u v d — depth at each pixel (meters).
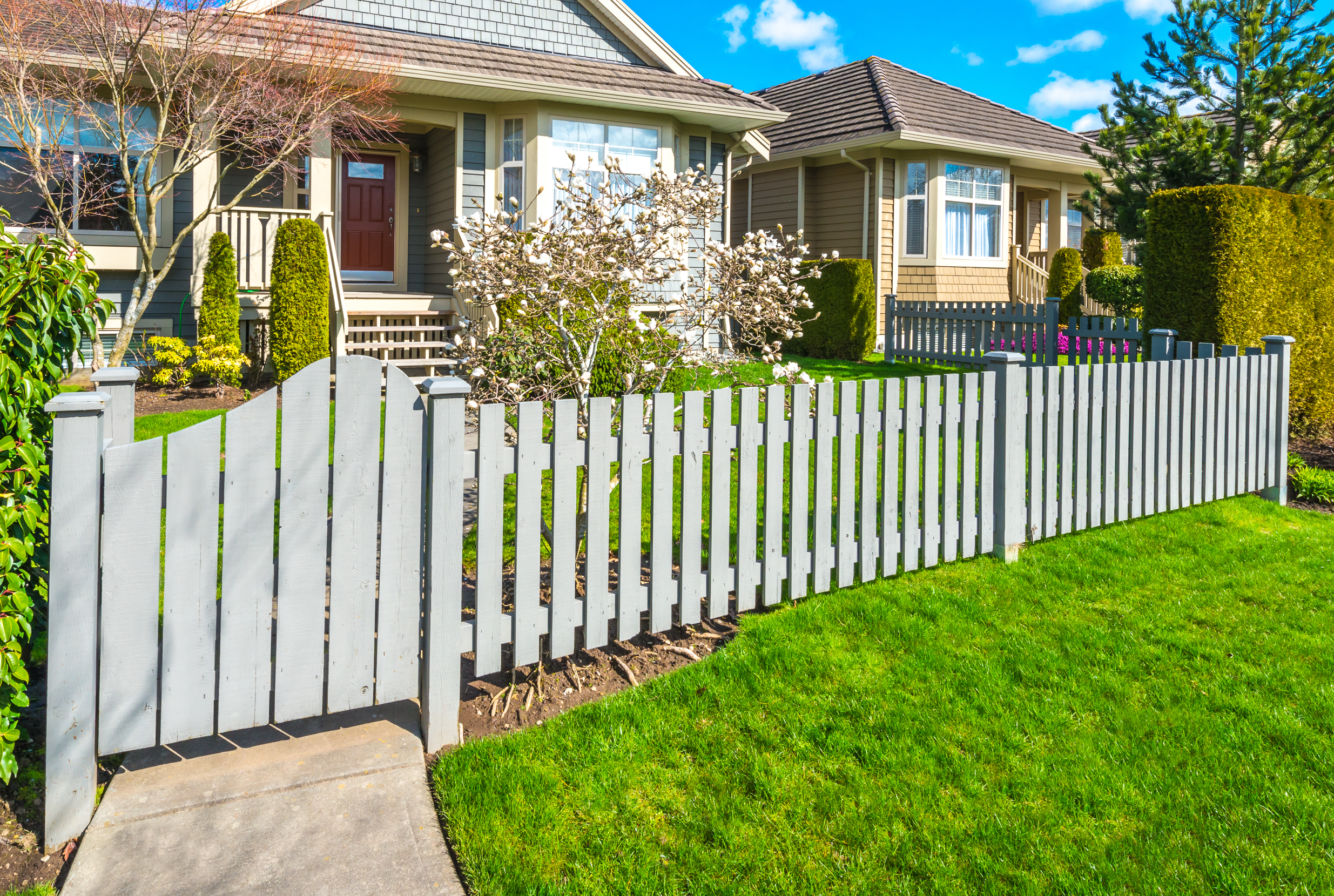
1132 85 14.82
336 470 2.91
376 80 10.59
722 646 3.93
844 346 14.03
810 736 3.22
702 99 13.26
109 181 10.54
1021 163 17.70
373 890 2.43
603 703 3.39
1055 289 16.50
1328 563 5.14
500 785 2.88
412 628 3.09
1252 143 13.69
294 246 9.56
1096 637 4.05
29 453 2.73
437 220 13.03
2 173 10.25
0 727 2.61
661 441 3.70
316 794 2.79
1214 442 6.28
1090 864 2.60
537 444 3.33
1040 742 3.23
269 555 2.85
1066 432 5.26
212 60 9.90
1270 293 8.13
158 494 2.67
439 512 3.05
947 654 3.85
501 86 11.51
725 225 14.70
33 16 8.96
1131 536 5.48
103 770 2.90
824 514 4.27
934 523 4.75
